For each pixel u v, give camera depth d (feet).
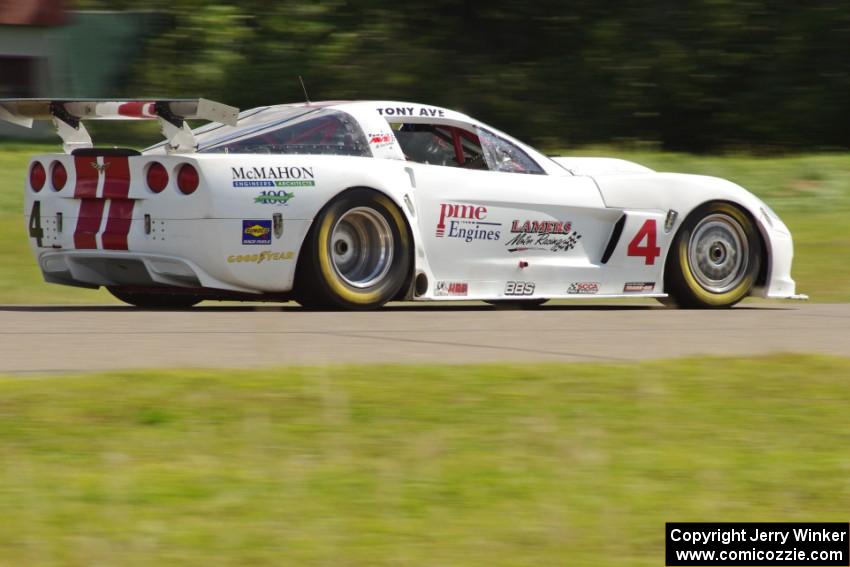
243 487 37.63
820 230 147.33
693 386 52.42
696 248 92.22
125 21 238.27
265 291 78.33
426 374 52.37
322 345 63.31
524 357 60.29
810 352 62.28
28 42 232.12
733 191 93.50
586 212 88.58
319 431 43.80
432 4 255.70
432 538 33.71
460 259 84.38
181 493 36.91
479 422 45.68
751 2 253.03
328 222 78.74
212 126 82.23
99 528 33.73
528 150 89.15
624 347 65.31
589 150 244.83
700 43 253.65
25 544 32.40
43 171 82.43
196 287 78.43
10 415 44.27
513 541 33.68
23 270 112.16
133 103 77.05
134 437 42.63
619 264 90.02
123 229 78.02
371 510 35.94
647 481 39.58
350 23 253.03
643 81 254.06
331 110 82.17
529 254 86.89
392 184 81.00
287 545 32.76
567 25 258.37
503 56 260.62
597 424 46.19
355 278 81.00
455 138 86.94
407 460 40.88
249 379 49.80
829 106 250.57
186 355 59.06
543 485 38.73
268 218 76.79
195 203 75.25
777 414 48.57
